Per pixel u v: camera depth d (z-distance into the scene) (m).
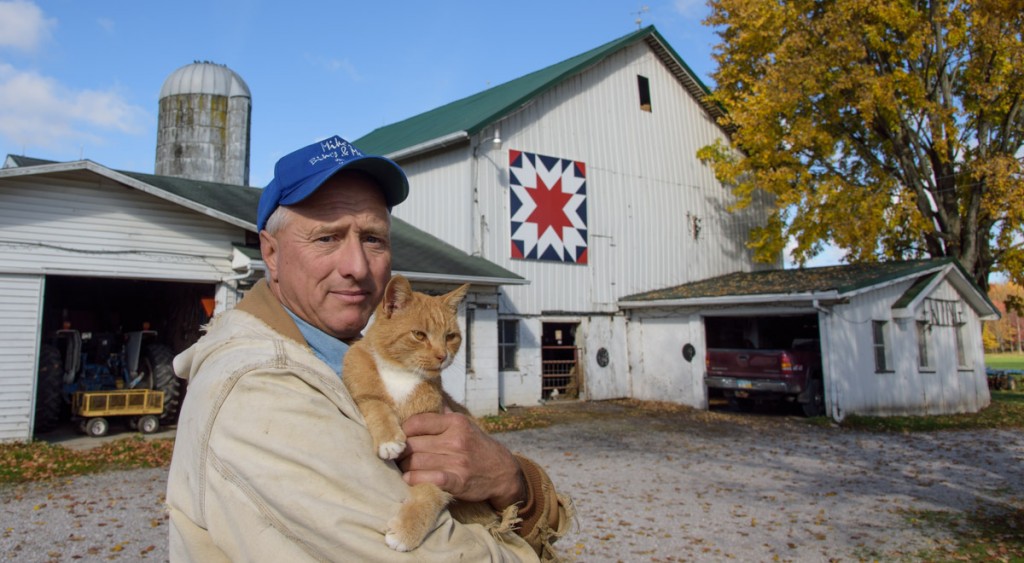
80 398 11.38
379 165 1.94
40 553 5.82
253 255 11.88
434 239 16.91
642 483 8.98
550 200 17.91
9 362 10.45
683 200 21.39
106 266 11.33
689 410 17.06
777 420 15.27
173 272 11.94
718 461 10.58
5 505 7.31
